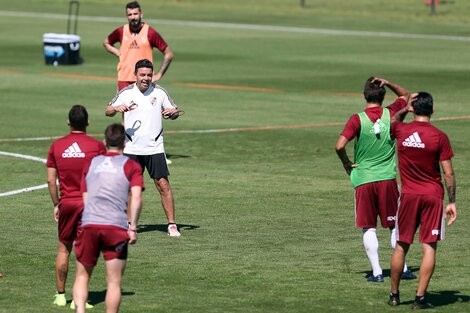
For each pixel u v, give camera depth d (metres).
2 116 92.69
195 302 39.16
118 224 34.94
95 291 41.06
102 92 109.56
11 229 51.94
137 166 35.31
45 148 76.81
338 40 164.88
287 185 63.34
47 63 135.25
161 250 47.78
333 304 39.03
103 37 169.12
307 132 84.50
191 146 78.12
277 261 45.72
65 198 38.97
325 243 49.19
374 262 42.50
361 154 42.75
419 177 38.66
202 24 190.12
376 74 123.88
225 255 46.81
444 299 39.81
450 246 48.53
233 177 66.00
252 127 87.25
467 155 73.56
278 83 116.94
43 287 41.56
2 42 161.38
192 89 111.94
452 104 100.00
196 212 56.00
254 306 38.66
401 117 42.22
